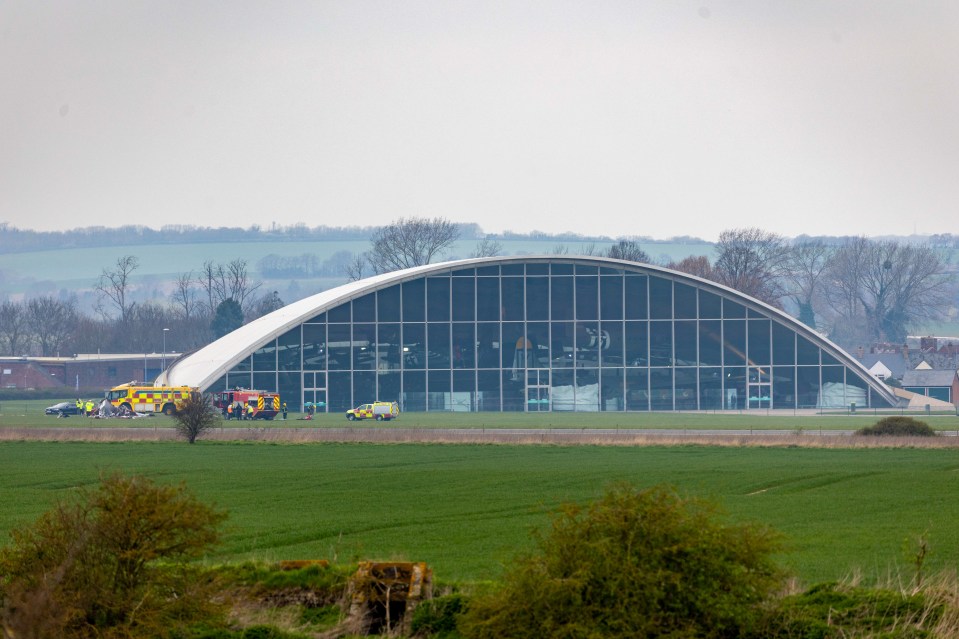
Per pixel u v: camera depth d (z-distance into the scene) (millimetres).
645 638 40594
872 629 46594
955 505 95875
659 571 41031
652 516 42000
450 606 49312
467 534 78750
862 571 63250
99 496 45938
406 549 71438
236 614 49531
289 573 53000
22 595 42281
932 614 48062
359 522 85438
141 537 44844
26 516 88000
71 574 43812
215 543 46750
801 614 46875
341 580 52406
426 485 110125
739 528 43062
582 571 41156
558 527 43188
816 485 110125
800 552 71062
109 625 43969
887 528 82312
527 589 42125
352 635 48312
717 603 41219
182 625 45656
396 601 50875
